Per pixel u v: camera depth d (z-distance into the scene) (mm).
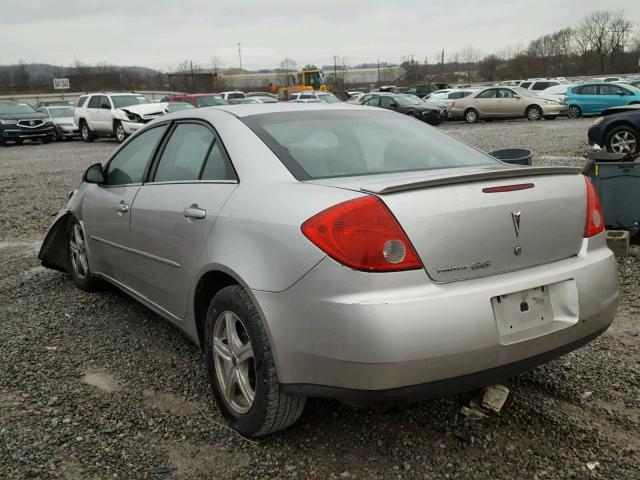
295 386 2504
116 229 4074
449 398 3141
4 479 2549
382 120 3623
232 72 113000
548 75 75875
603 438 2768
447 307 2309
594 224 2852
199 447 2779
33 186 12289
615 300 2832
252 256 2615
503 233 2514
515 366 2486
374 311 2248
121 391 3330
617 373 3375
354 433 2863
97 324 4363
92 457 2709
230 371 2855
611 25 74688
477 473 2553
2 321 4473
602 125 12148
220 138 3242
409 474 2557
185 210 3170
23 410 3125
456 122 28125
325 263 2348
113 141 24562
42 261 5504
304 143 3098
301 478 2553
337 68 103000
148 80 76812
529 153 5766
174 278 3330
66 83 59312
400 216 2340
